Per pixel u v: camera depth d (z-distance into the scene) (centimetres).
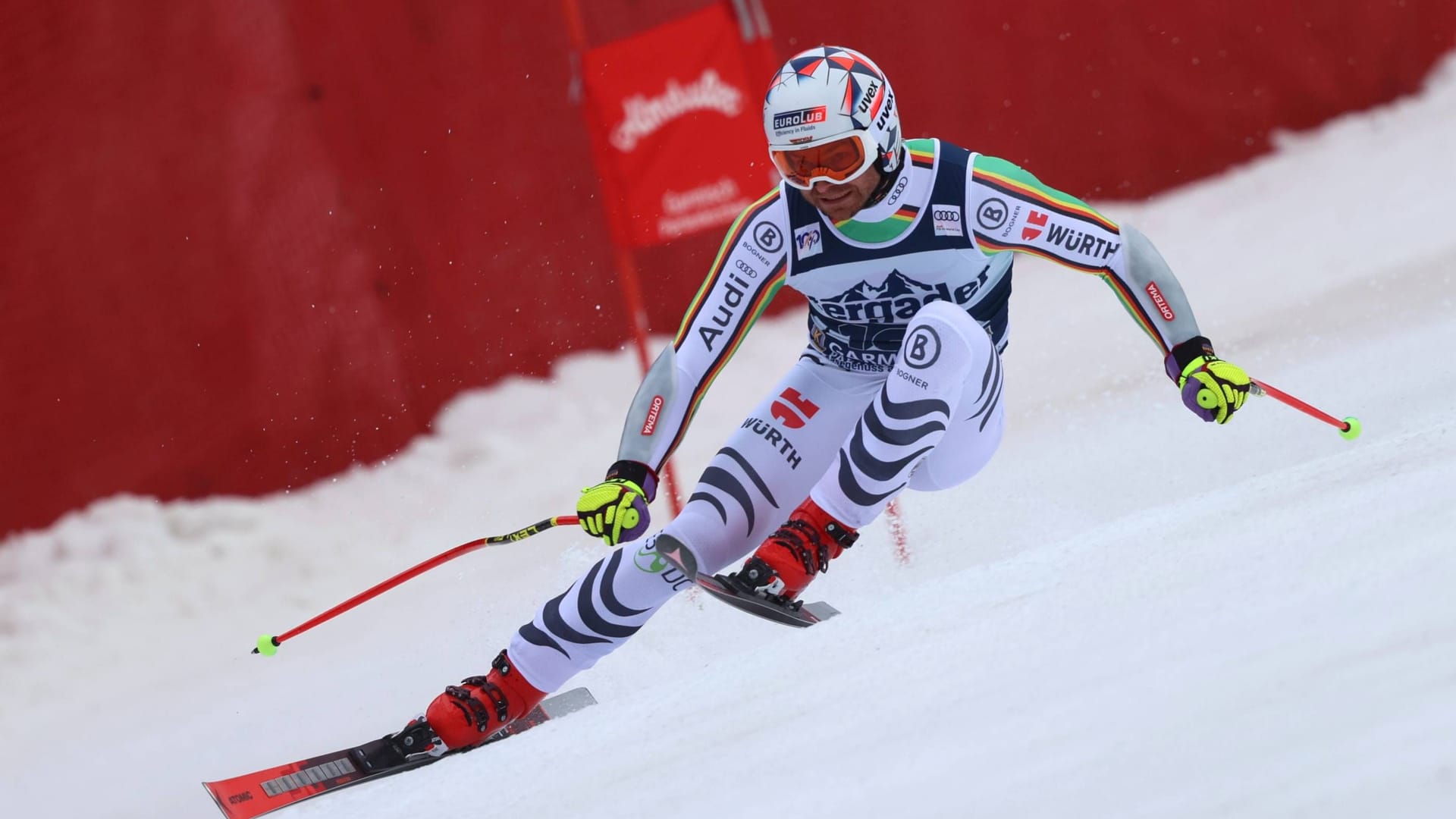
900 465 1158
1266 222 3294
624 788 698
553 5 3256
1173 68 3584
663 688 959
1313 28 3622
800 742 664
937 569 1652
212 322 2903
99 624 2427
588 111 2362
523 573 2270
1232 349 2633
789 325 3216
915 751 591
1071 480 1919
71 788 1759
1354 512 750
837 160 1109
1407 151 3406
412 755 1217
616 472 1196
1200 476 1827
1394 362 2173
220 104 3020
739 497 1247
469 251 3106
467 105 3183
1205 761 479
